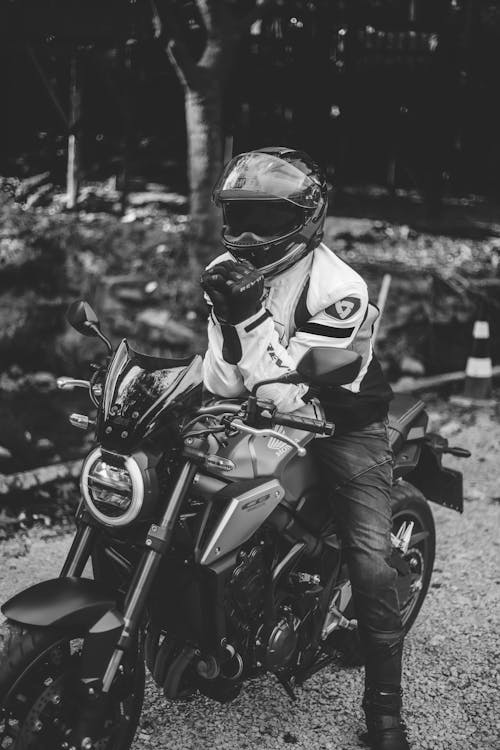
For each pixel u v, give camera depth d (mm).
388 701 2938
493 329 8367
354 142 12273
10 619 2418
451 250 9438
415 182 11742
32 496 4961
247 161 2764
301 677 3117
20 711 2492
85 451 5824
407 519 3533
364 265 8594
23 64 10758
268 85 11492
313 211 2734
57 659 2578
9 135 10898
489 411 7082
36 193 10000
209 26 7730
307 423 2502
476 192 13109
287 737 3033
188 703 3191
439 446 3621
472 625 3844
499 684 3400
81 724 2461
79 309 2814
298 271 2791
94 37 9562
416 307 8141
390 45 11383
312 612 3047
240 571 2777
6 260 7816
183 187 11344
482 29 11445
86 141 10977
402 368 7875
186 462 2588
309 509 2979
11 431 5977
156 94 11281
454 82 11375
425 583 3672
